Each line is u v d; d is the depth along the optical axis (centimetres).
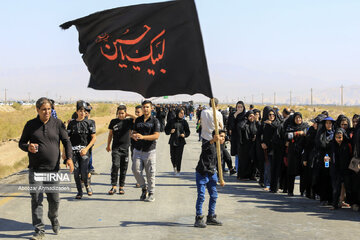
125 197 953
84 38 717
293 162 982
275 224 730
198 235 657
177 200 926
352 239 641
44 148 620
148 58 695
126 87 713
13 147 2092
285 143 1015
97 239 631
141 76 702
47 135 623
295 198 974
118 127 981
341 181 858
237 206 875
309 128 945
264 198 968
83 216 775
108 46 709
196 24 668
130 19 690
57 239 630
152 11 684
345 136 845
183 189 1062
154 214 795
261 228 702
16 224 715
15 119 4647
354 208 848
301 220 761
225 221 750
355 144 822
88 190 963
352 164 824
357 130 822
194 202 906
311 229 698
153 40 690
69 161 644
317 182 905
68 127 925
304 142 970
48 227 700
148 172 909
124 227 701
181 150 1277
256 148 1127
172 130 1268
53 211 649
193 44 673
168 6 679
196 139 2745
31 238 630
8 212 798
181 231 680
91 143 933
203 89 674
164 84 690
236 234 665
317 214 812
